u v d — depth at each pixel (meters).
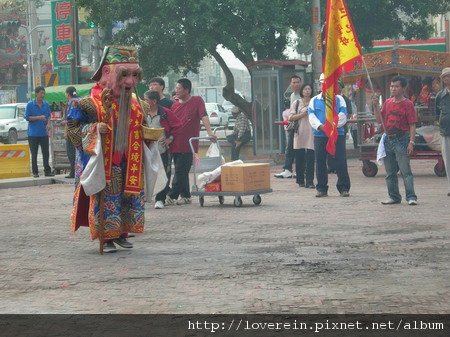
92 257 12.13
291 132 24.97
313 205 17.98
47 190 23.69
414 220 15.18
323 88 19.19
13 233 14.73
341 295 9.41
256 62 33.62
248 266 11.16
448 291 9.55
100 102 12.23
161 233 14.27
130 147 12.44
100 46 39.38
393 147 17.66
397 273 10.54
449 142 18.86
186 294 9.62
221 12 36.41
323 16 38.69
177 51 37.12
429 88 30.97
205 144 33.91
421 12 41.53
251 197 19.98
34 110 26.77
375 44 51.97
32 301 9.45
